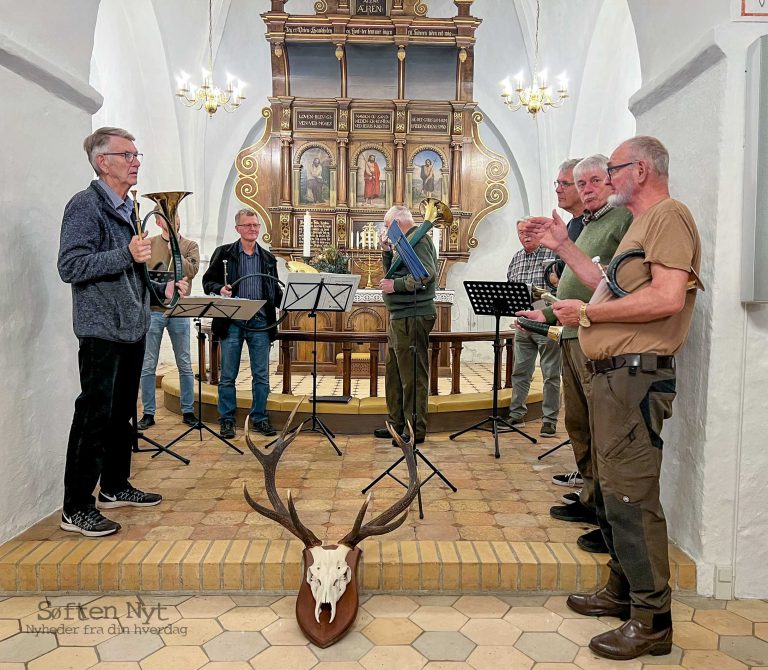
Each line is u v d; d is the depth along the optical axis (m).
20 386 2.90
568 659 2.20
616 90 8.66
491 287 3.95
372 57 8.46
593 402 2.21
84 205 2.75
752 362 2.53
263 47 9.08
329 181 8.58
